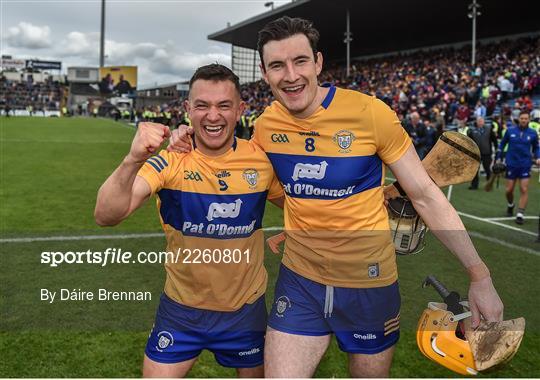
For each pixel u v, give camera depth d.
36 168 10.92
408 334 2.87
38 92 64.44
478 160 1.92
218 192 1.91
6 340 2.71
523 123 6.37
